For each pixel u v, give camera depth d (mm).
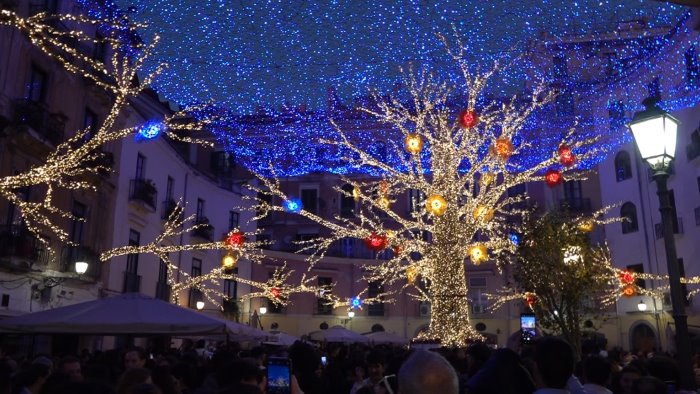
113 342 21344
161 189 26359
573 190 34219
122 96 16609
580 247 15281
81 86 20047
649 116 6500
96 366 6195
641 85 28891
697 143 25141
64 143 17438
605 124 31000
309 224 39344
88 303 9297
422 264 16078
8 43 16266
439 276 14797
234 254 25125
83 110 20188
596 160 32188
